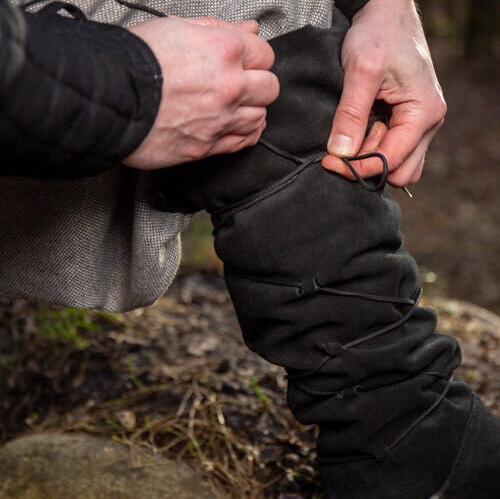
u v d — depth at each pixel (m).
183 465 1.13
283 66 0.85
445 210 3.55
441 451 0.94
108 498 1.07
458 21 5.87
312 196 0.86
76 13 0.81
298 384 0.93
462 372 1.37
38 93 0.72
